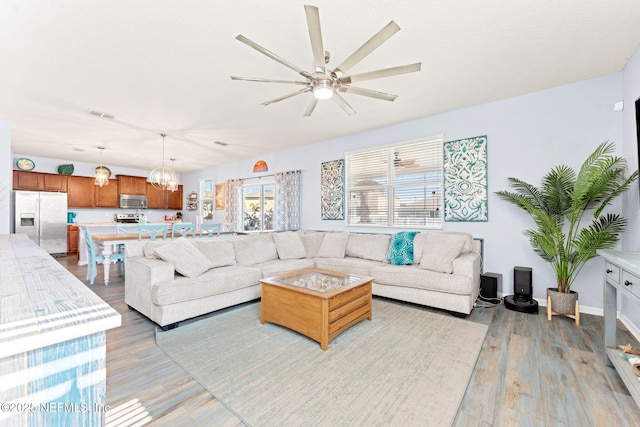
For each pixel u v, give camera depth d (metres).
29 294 0.72
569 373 1.92
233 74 2.88
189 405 1.62
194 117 4.09
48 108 3.71
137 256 3.20
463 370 1.95
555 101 3.22
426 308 3.23
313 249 4.53
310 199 5.68
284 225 5.91
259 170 6.70
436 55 2.55
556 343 2.35
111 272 5.11
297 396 1.69
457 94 3.39
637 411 1.55
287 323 2.58
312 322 2.37
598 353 2.18
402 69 2.08
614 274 1.87
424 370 1.96
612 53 2.55
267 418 1.51
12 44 2.33
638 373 1.64
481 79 3.03
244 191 7.18
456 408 1.58
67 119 4.12
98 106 3.66
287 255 4.22
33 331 0.50
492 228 3.62
